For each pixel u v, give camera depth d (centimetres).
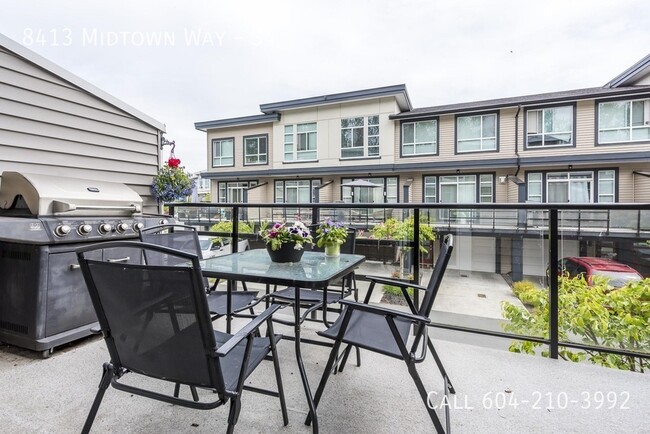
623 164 859
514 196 941
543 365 204
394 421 152
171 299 106
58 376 186
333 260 207
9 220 190
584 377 190
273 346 143
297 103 1156
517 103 927
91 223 229
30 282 206
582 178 893
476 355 216
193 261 102
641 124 846
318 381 185
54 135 275
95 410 127
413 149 1055
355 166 1083
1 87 243
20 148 254
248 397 170
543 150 923
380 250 303
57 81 277
